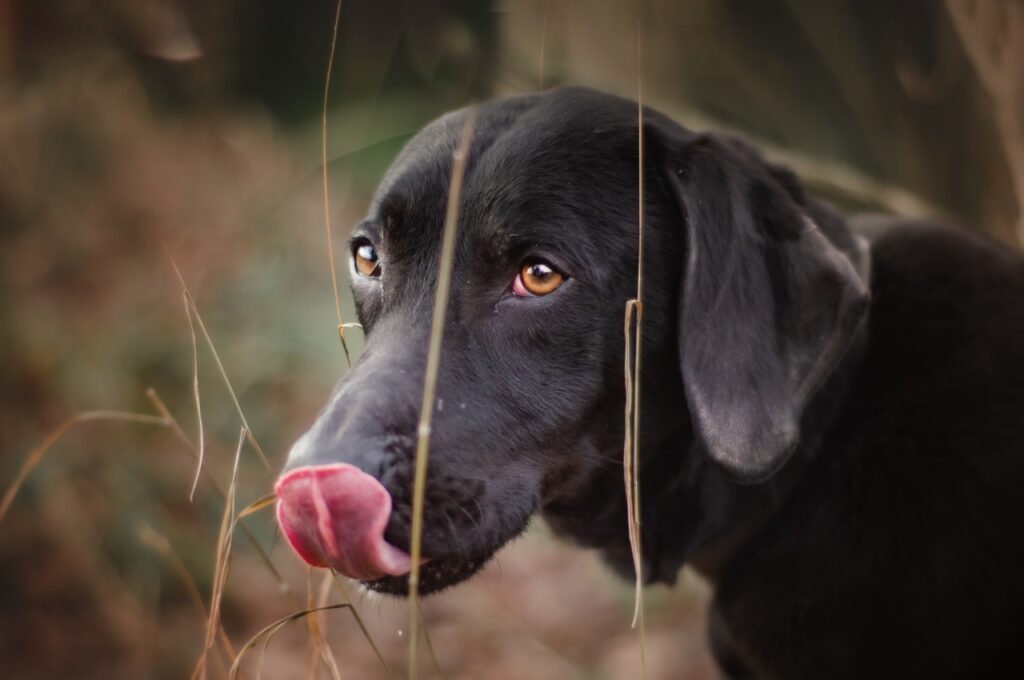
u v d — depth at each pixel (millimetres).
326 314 8555
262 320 8461
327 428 3275
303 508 3090
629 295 3768
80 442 7098
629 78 7395
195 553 6742
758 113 7711
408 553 3314
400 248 3768
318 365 8266
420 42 11250
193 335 3820
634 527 3404
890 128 7176
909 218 4633
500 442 3578
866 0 7219
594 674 6223
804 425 4055
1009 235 6375
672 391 3943
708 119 7133
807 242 3723
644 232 3783
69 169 9500
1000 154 6391
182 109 11758
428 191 3752
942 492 3977
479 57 8828
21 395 7195
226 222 9789
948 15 6652
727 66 7578
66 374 7324
